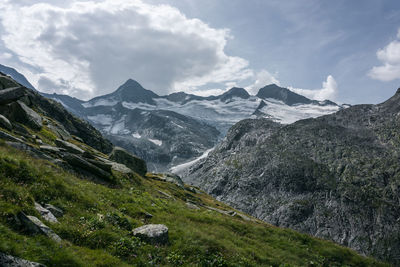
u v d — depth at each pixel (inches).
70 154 1240.8
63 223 597.0
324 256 1175.6
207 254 773.3
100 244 595.8
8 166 662.5
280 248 1133.1
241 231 1215.6
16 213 488.7
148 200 1261.1
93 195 881.5
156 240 724.0
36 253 427.8
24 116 1971.0
